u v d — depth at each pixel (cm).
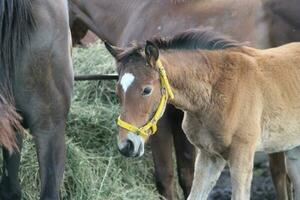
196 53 648
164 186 785
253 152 662
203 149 673
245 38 759
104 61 939
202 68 646
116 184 813
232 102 650
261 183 966
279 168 809
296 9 744
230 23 769
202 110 652
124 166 860
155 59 609
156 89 615
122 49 623
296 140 693
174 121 787
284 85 675
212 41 660
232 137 654
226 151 662
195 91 644
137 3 837
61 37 627
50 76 624
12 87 615
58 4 629
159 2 816
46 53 618
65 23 633
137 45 625
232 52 665
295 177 723
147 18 816
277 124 676
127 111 605
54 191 637
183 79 638
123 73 611
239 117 652
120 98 612
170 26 795
